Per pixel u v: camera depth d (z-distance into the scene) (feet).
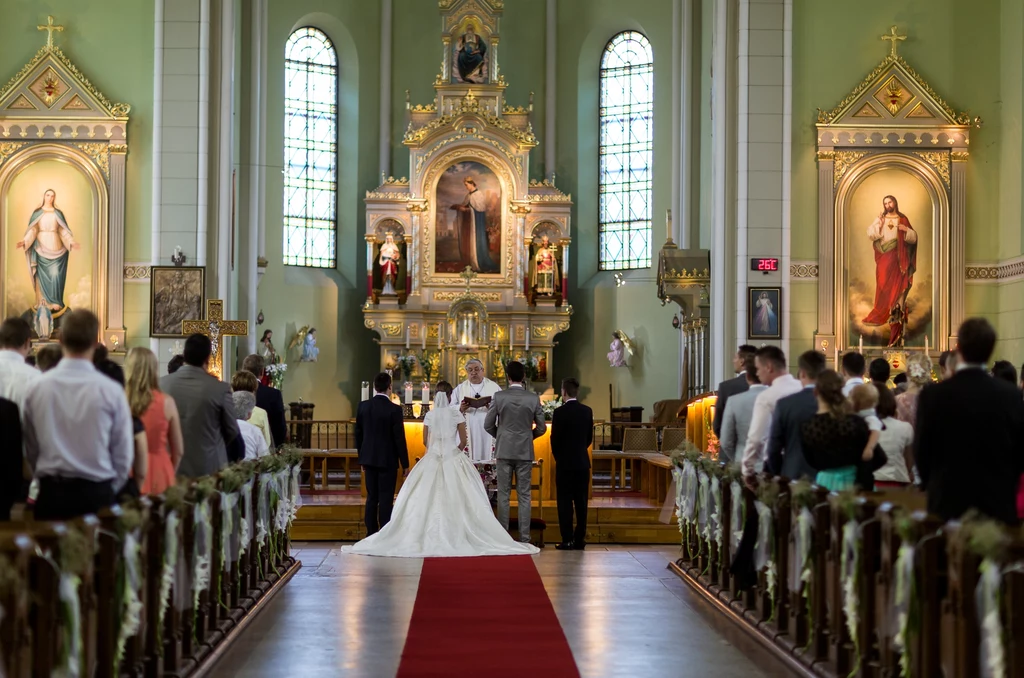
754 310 72.13
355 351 108.27
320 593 37.70
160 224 74.49
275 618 33.30
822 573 26.68
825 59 74.02
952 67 74.38
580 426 50.42
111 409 22.59
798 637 28.25
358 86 109.91
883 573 22.71
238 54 92.68
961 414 22.45
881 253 73.51
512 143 106.01
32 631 17.95
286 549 43.60
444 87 106.52
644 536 55.06
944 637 19.83
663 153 105.50
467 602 36.04
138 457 25.85
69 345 22.58
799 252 73.41
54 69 76.13
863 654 23.56
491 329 105.19
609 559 46.83
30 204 75.87
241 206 92.48
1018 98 71.36
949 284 73.46
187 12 74.84
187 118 74.79
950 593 19.54
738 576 34.35
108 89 76.38
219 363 70.08
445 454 48.62
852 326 73.31
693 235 97.09
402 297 105.09
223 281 75.25
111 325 75.51
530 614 34.06
